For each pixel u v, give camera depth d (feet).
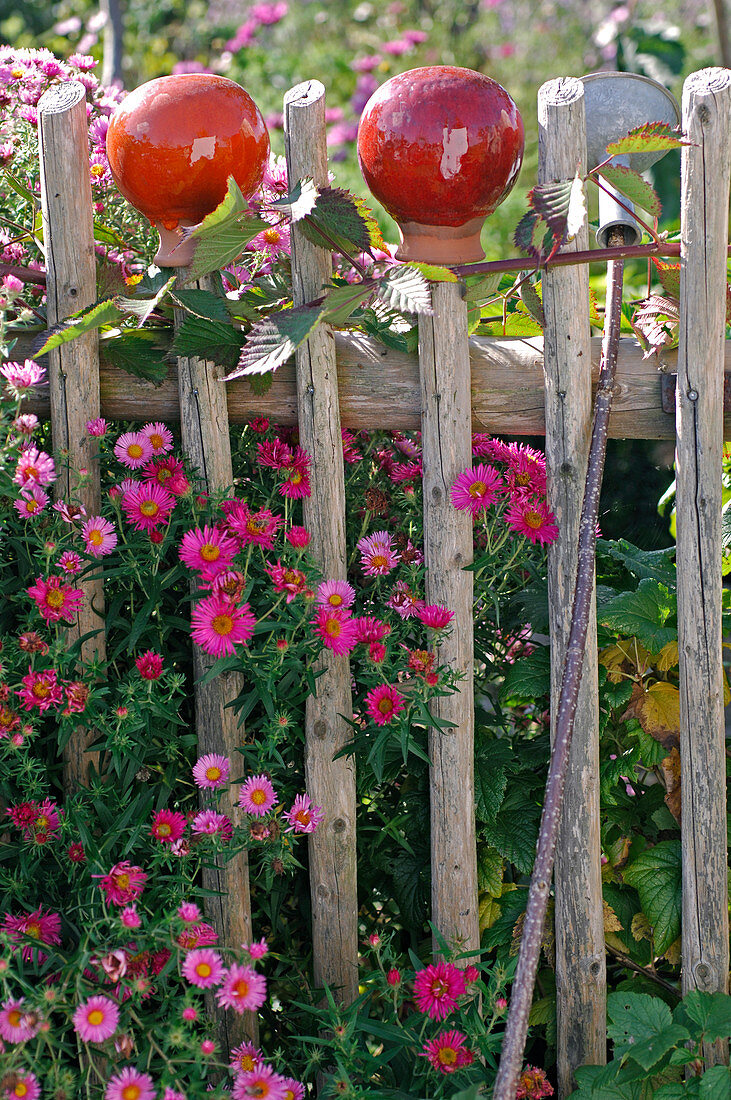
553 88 5.56
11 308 5.59
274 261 6.65
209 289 5.99
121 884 5.16
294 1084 5.29
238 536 5.85
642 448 8.67
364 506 6.66
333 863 6.22
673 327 5.97
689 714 5.96
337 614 5.68
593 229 6.75
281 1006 6.55
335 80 20.89
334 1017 5.43
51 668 5.54
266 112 19.20
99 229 6.73
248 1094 5.01
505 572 6.23
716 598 5.84
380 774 5.64
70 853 5.65
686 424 5.77
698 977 6.06
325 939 6.30
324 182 5.88
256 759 5.87
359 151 5.78
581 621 5.61
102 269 6.25
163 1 21.29
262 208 5.42
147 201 5.79
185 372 5.94
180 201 5.76
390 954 5.73
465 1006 5.79
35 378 5.44
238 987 5.01
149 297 6.11
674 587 6.44
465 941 5.85
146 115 5.60
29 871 5.62
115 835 5.59
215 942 5.76
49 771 6.06
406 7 22.11
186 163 5.61
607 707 6.48
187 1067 5.16
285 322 5.38
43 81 7.21
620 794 6.65
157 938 5.11
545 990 6.55
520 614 6.49
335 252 6.18
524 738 7.38
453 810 6.13
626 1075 5.62
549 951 6.35
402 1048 5.75
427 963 6.60
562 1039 6.15
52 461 5.41
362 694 6.49
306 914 6.55
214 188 5.74
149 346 5.99
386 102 5.56
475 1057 5.36
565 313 5.73
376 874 6.78
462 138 5.43
